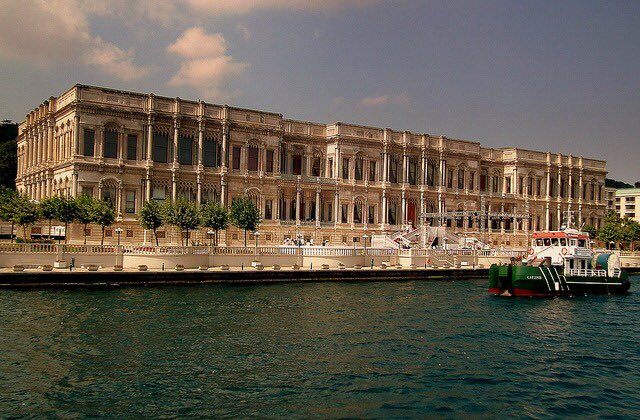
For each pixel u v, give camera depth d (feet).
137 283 224.74
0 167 464.65
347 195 394.32
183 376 113.80
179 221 284.20
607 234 460.14
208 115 339.77
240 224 306.14
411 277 293.84
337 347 138.21
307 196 382.01
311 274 264.31
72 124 305.12
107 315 165.48
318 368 121.08
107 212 272.92
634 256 404.36
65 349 129.59
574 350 143.74
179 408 98.02
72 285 214.48
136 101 317.01
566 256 252.01
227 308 182.29
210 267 258.57
